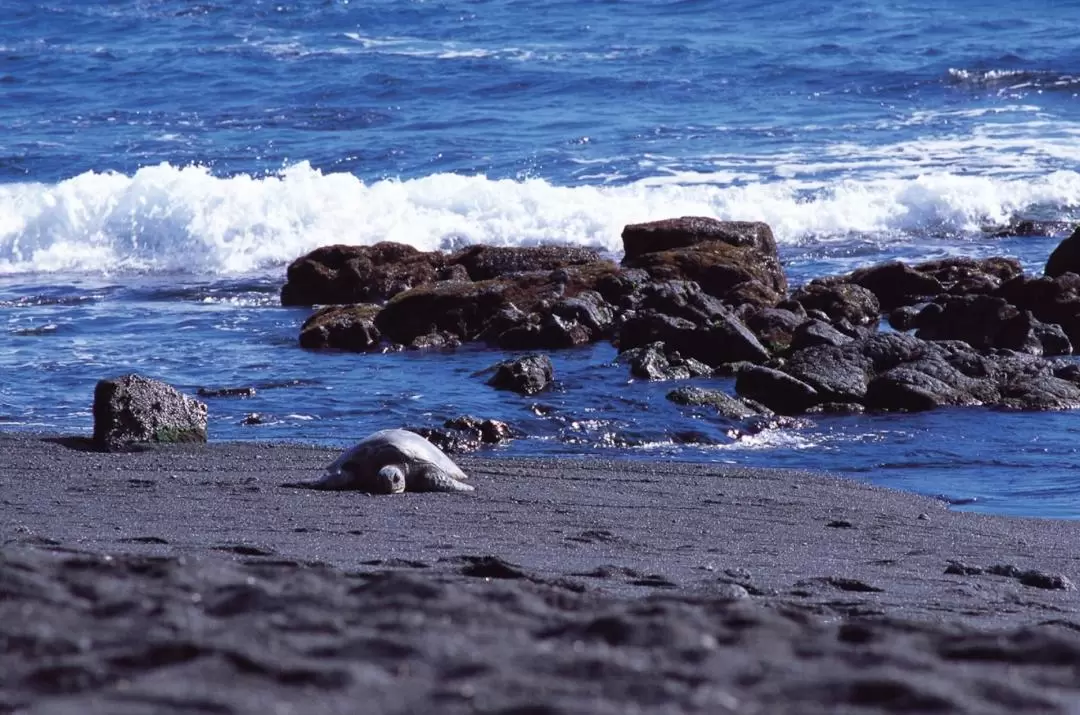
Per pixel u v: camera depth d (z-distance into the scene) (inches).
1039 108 5093.5
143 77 5895.7
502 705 410.6
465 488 1552.7
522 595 627.8
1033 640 562.3
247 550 1031.6
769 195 3914.9
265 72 5935.0
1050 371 2310.5
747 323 2667.3
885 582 1087.6
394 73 5807.1
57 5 7450.8
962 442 1982.0
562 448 1941.4
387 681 442.0
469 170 4335.6
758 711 415.2
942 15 6683.1
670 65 5831.7
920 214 3804.1
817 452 1946.4
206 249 3627.0
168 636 502.3
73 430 2037.4
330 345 2694.4
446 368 2477.9
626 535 1327.5
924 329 2615.7
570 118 5039.4
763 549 1280.8
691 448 1966.0
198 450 1784.0
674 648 502.6
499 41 6432.1
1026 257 3422.7
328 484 1531.7
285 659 462.9
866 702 429.4
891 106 5167.3
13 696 417.7
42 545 981.8
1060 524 1520.7
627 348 2581.2
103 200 3681.1
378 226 3710.6
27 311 3048.7
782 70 5703.7
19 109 5359.3
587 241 3698.3
